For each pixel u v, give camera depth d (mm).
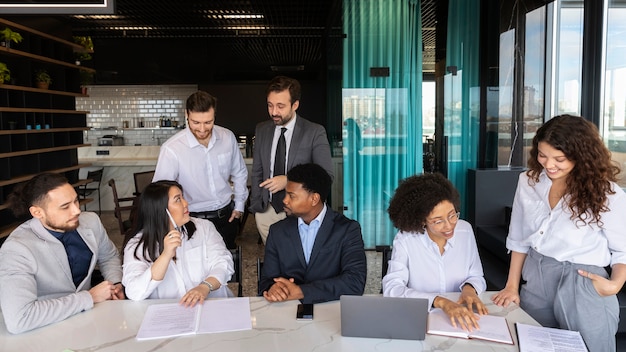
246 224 6625
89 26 8789
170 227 2092
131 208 5309
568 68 4199
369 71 5207
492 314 1808
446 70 5141
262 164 3268
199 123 2871
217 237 2311
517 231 2041
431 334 1626
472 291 1938
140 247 2119
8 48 4703
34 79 5516
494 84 4863
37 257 1930
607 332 1848
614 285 1764
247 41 9578
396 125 5254
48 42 5707
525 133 4770
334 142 6016
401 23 5156
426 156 5719
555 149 1756
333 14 6113
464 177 5199
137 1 7070
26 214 1998
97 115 10305
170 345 1562
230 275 2213
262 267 2260
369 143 5281
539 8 4477
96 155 8578
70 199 1974
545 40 4484
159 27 8859
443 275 2055
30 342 1606
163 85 10078
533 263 1974
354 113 5254
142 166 7941
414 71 5207
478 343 1568
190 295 1928
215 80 9711
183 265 2150
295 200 2105
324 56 9664
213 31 9039
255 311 1835
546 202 1898
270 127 3236
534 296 1967
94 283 2389
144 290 1951
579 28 4031
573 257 1843
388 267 2125
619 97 3555
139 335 1631
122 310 1868
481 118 5066
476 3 5027
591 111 3768
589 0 3732
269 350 1521
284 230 2221
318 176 2109
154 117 10305
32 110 5176
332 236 2182
